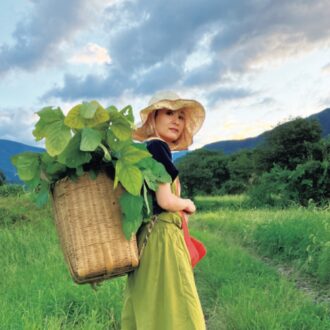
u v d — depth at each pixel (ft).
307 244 29.58
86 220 10.19
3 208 39.58
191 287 11.10
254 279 23.50
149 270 11.12
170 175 11.49
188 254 11.46
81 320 16.92
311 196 78.28
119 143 10.17
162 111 12.41
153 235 11.25
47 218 39.42
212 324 18.22
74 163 9.95
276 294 20.10
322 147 96.43
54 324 15.40
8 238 30.48
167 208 11.14
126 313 11.75
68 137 9.77
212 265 26.32
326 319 17.43
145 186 10.67
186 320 10.85
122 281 20.30
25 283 20.65
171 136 12.43
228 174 187.01
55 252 27.27
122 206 10.22
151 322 10.92
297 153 114.93
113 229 10.33
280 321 16.49
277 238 33.42
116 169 9.96
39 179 10.46
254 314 17.21
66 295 18.67
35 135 9.99
